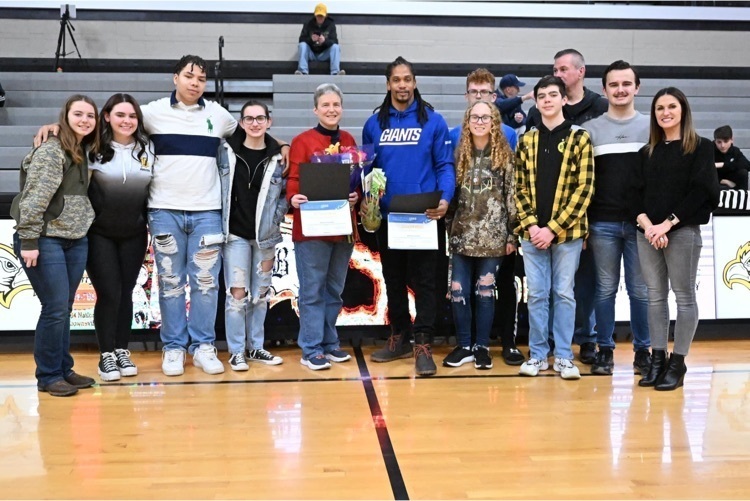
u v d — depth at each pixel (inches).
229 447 95.5
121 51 305.3
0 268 155.2
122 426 104.7
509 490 81.4
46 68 301.1
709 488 82.0
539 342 135.3
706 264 166.2
